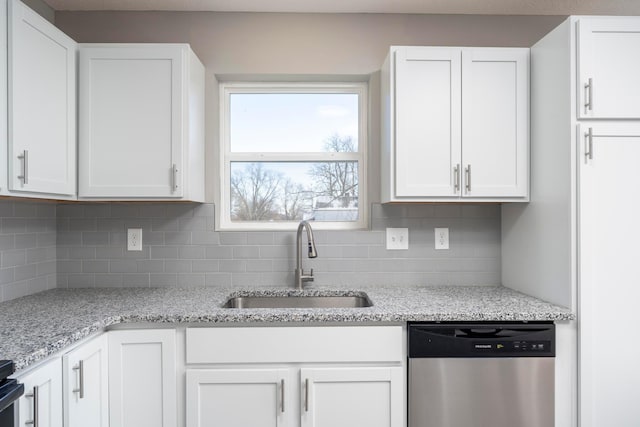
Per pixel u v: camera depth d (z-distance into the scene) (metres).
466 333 1.56
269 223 2.32
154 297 1.88
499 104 1.89
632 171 1.59
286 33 2.22
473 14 2.24
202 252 2.19
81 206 2.17
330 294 2.06
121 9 2.17
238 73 2.21
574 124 1.60
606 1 2.10
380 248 2.22
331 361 1.56
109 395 1.54
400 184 1.87
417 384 1.55
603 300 1.58
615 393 1.57
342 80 2.32
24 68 1.46
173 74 1.84
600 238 1.58
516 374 1.56
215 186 2.21
